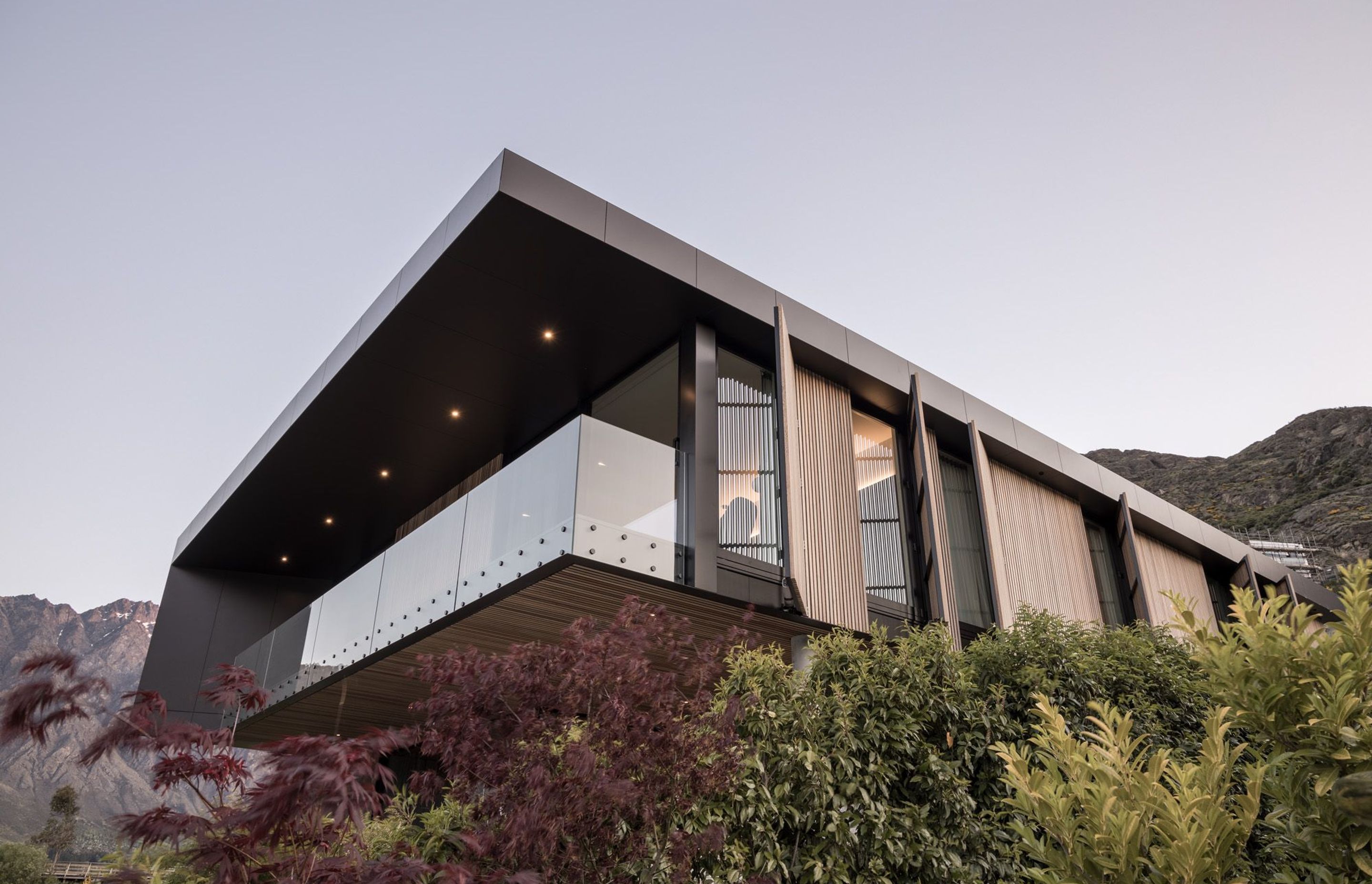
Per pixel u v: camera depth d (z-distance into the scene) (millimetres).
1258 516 58594
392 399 9570
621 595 6508
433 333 8297
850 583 7977
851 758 4996
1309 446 66875
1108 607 11945
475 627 7211
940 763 5160
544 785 3395
